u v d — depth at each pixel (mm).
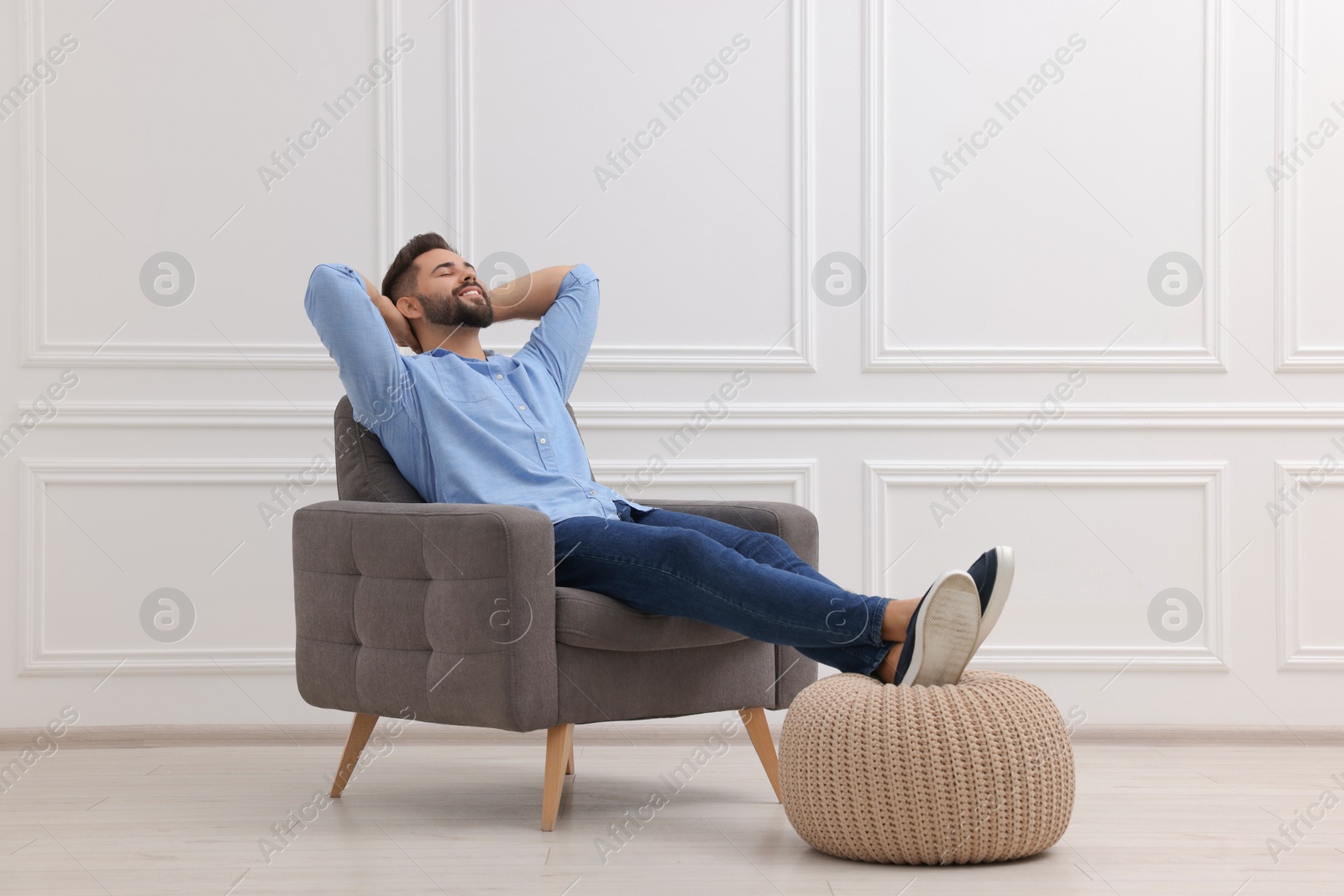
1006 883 1432
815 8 2779
